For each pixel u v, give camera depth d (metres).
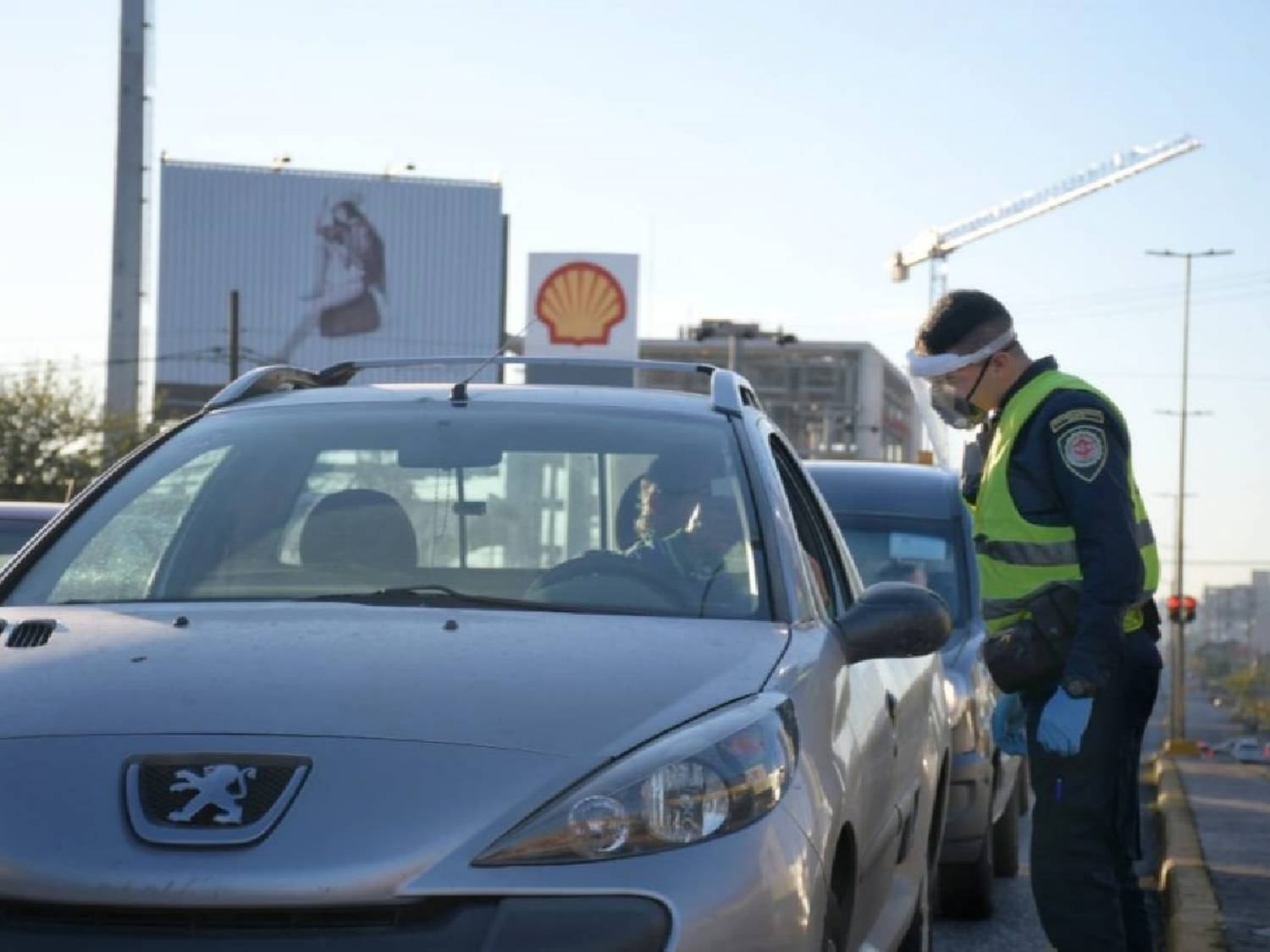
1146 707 5.54
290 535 4.61
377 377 80.81
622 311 72.56
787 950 3.54
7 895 3.34
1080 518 5.24
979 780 8.45
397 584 4.44
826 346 68.38
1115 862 5.44
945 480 10.75
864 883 4.43
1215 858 9.68
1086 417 5.29
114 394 45.97
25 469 46.00
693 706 3.74
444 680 3.73
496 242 81.12
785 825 3.64
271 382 5.43
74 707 3.64
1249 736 97.88
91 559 4.57
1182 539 73.31
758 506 4.67
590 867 3.40
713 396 5.17
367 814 3.40
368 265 80.94
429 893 3.33
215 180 80.81
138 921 3.32
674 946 3.37
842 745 4.16
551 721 3.62
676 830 3.48
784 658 4.10
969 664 8.88
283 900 3.30
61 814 3.41
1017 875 10.19
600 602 4.36
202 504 4.72
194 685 3.70
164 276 80.81
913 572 10.05
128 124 44.62
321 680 3.71
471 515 4.63
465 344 81.12
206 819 3.39
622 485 4.71
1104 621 5.19
